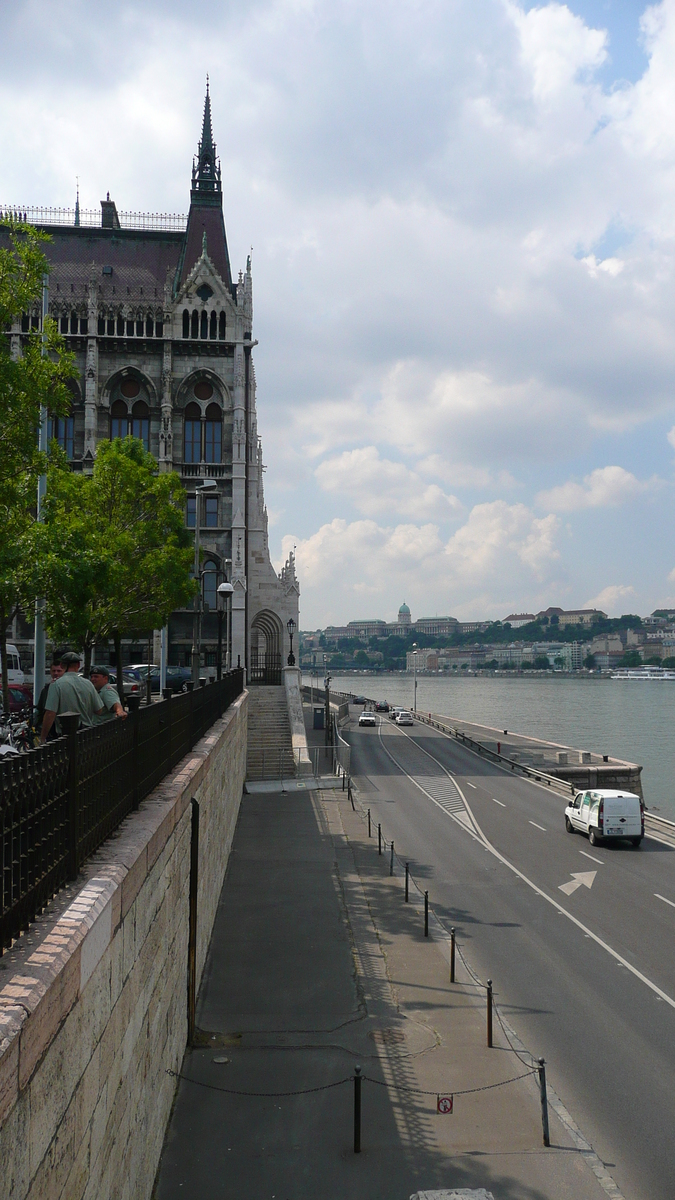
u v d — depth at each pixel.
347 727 100.38
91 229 70.06
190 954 16.27
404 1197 11.60
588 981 20.33
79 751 8.00
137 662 62.09
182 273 67.38
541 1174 12.30
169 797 12.66
